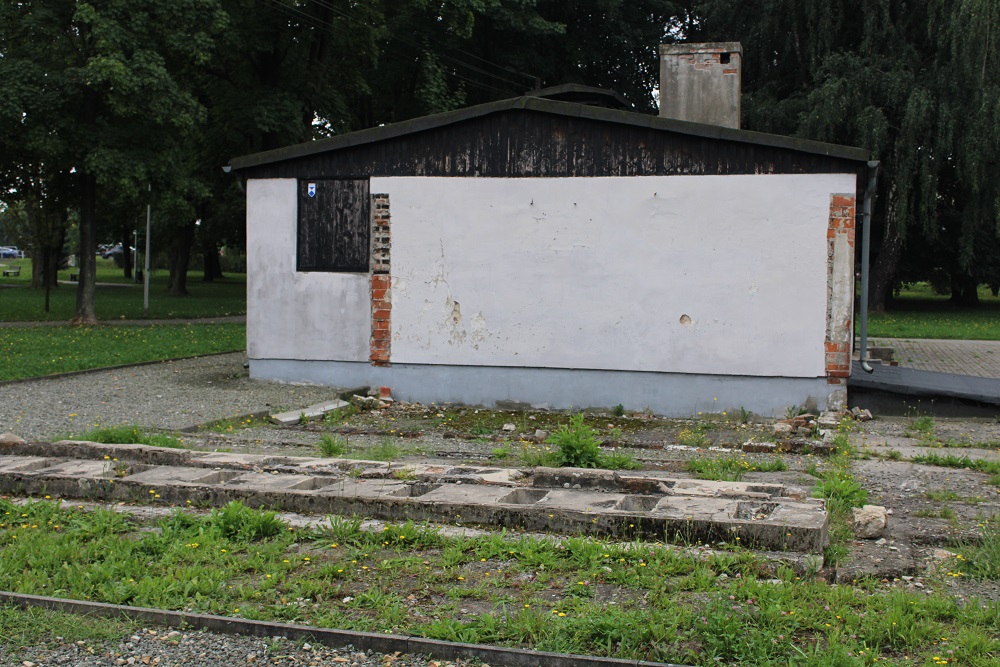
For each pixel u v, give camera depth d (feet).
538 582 19.95
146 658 16.67
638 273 47.52
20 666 16.40
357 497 25.63
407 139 49.93
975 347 88.33
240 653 16.88
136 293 158.20
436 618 18.12
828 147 44.55
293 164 51.49
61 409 43.88
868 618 17.78
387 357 50.75
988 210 113.39
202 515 25.18
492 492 26.61
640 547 21.56
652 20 147.33
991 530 24.26
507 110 48.55
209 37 87.04
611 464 33.14
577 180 48.03
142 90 81.92
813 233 45.44
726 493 26.78
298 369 52.34
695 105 62.69
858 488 27.63
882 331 102.99
